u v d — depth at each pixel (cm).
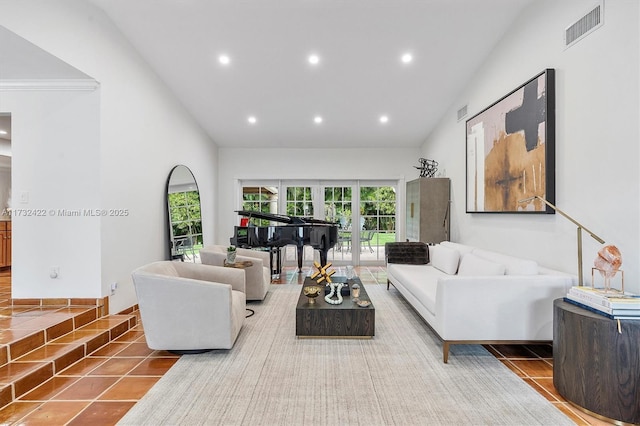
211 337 259
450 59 412
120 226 351
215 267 328
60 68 292
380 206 707
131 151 373
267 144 676
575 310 198
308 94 491
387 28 362
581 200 264
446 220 524
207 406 194
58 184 320
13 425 177
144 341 292
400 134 629
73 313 296
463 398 203
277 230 528
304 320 295
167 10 332
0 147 520
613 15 234
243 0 323
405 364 247
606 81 240
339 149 694
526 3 327
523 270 275
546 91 293
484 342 250
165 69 425
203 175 607
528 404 197
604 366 182
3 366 221
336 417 184
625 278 227
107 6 321
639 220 218
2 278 458
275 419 182
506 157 358
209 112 543
